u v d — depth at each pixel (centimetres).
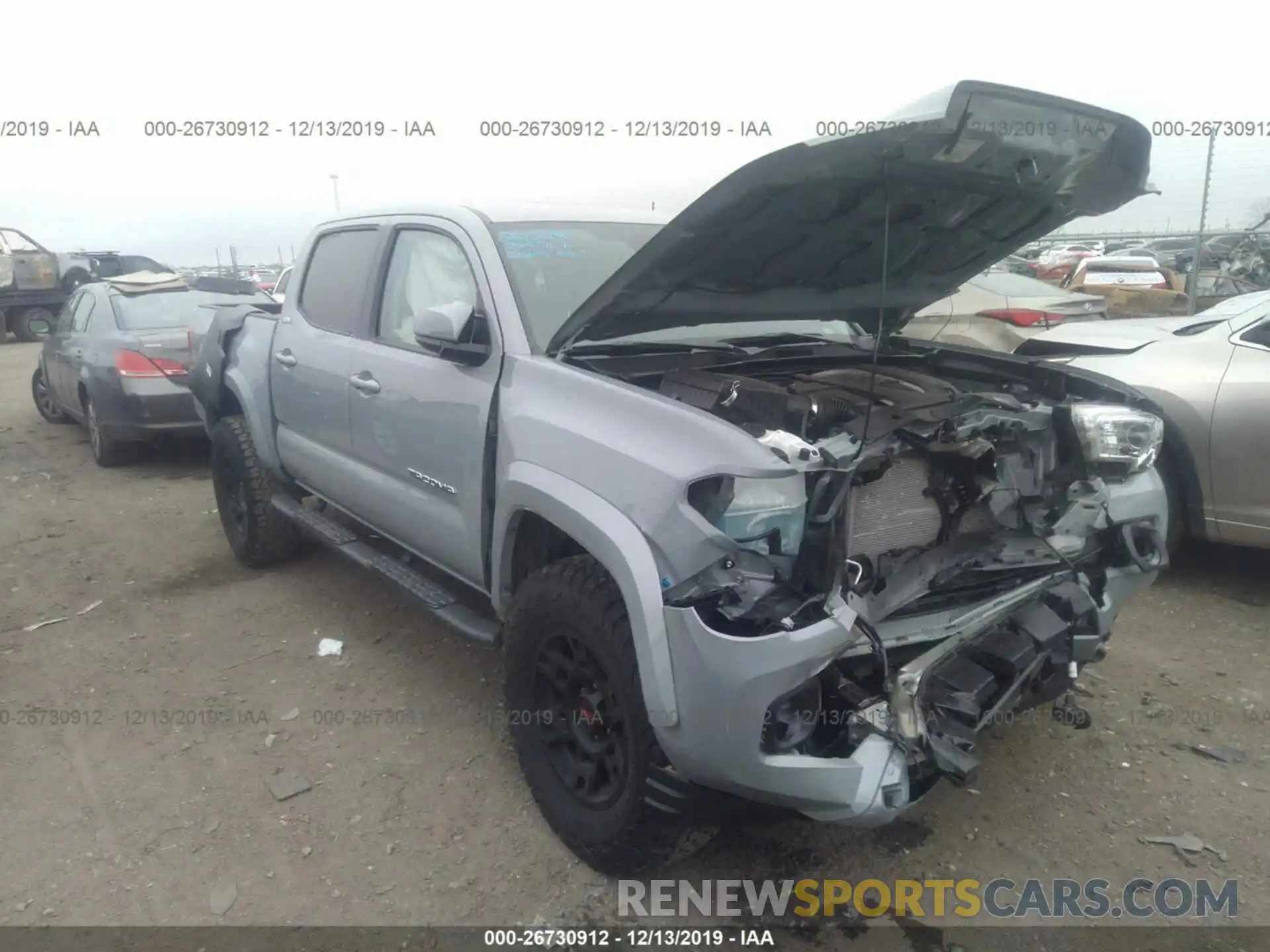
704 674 228
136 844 303
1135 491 322
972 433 286
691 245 279
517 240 349
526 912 275
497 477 305
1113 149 279
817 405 274
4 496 717
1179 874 288
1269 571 517
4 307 2084
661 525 239
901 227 307
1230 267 1315
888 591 266
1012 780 335
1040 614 282
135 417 749
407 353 369
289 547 534
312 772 342
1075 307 820
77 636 459
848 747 239
